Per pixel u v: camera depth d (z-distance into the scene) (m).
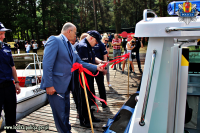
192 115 1.42
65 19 30.66
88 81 2.86
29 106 4.19
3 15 30.95
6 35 32.22
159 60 1.12
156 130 1.20
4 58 2.43
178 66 1.03
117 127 1.65
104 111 3.71
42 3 30.41
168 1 24.28
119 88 5.44
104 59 3.99
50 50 2.06
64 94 2.23
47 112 3.83
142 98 1.17
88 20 47.19
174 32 1.05
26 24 28.39
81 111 2.96
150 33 1.09
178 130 1.08
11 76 2.53
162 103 1.17
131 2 29.22
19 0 30.84
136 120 1.19
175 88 1.04
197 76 1.38
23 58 16.61
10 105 2.54
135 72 7.68
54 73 2.14
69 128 2.41
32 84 5.02
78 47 2.93
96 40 2.90
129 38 7.30
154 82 1.14
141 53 15.73
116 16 29.77
